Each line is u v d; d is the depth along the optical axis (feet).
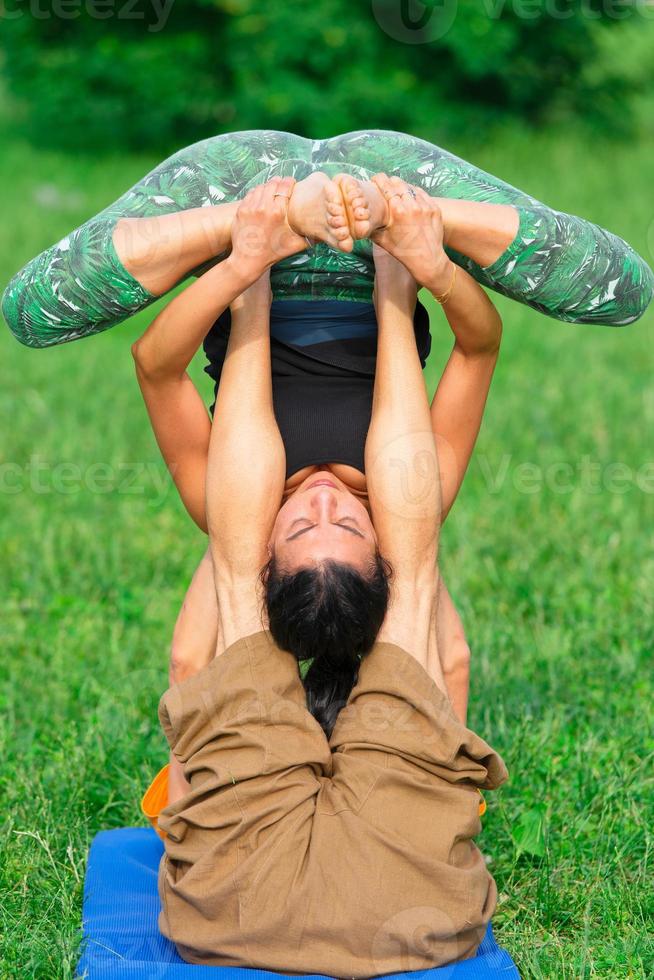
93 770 11.93
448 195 9.61
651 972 9.29
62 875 10.31
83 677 14.14
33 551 17.94
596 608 15.81
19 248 35.53
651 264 32.94
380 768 8.56
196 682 8.91
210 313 8.84
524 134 49.08
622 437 22.74
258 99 45.93
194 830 8.74
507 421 23.40
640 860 10.68
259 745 8.63
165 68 48.52
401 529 9.06
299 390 9.52
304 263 9.65
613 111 51.67
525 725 12.25
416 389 9.19
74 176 46.16
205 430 9.61
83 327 9.60
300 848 8.41
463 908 8.36
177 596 16.66
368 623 8.84
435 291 8.91
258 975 8.36
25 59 50.65
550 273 9.32
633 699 13.41
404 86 46.37
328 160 9.87
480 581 16.72
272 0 46.57
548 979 9.14
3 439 22.61
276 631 8.88
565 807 11.37
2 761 12.14
